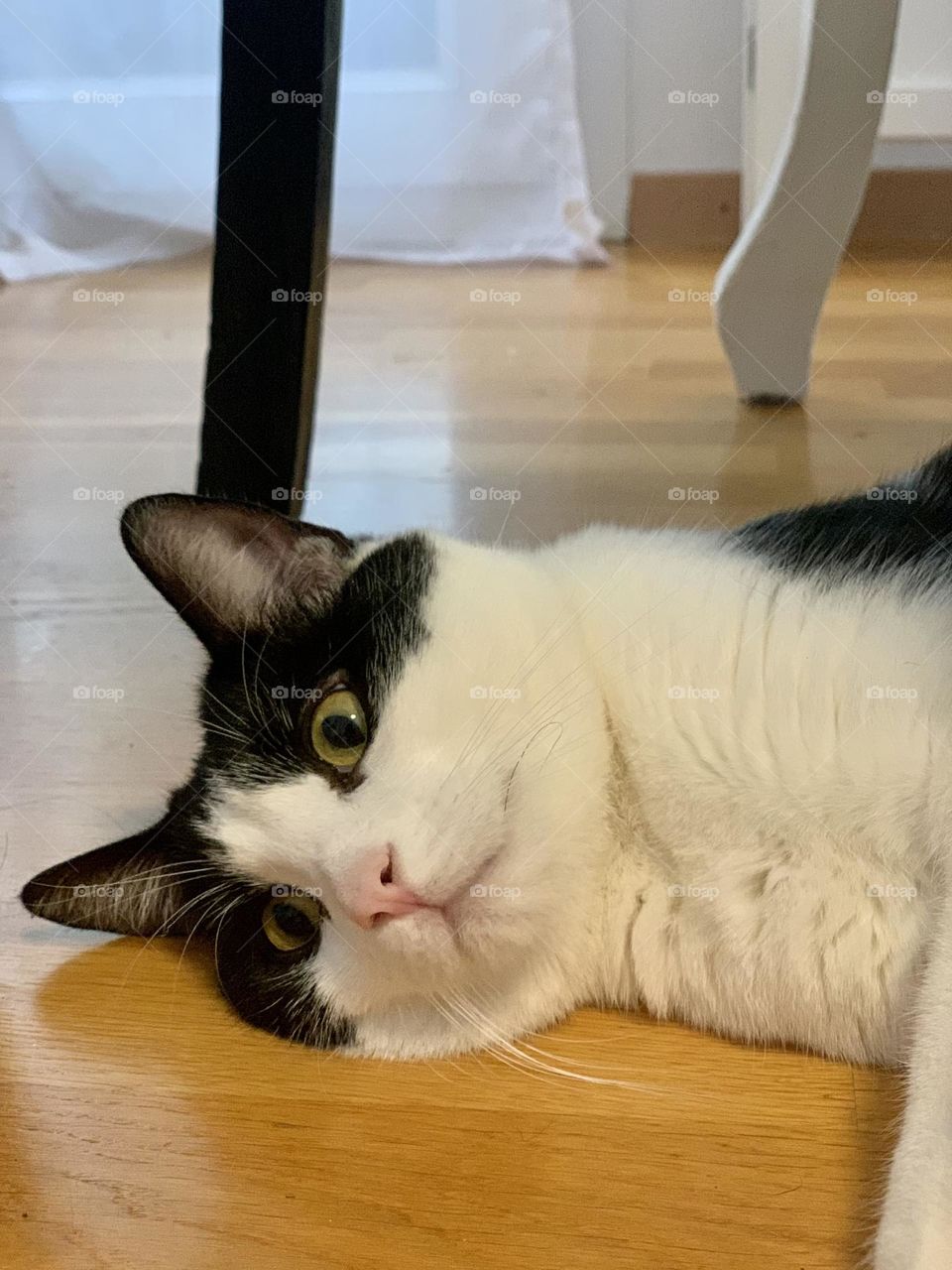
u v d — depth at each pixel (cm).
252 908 42
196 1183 36
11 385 88
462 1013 40
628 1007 41
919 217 101
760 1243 34
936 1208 33
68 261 120
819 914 37
